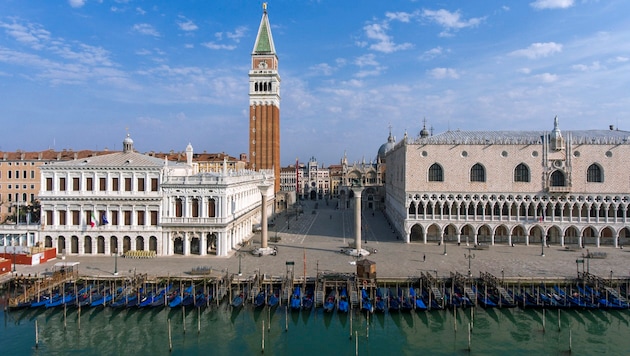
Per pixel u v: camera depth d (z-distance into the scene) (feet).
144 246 300.20
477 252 315.99
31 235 301.84
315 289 226.17
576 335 195.93
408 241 351.87
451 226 362.53
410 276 248.93
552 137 335.06
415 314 212.64
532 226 340.80
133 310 215.51
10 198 465.06
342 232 417.49
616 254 309.42
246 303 221.87
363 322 206.90
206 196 300.20
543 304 217.56
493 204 340.80
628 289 236.22
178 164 345.10
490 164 340.80
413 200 347.97
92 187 301.84
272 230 431.43
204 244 299.79
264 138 606.14
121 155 320.09
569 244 347.97
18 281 247.70
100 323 205.67
